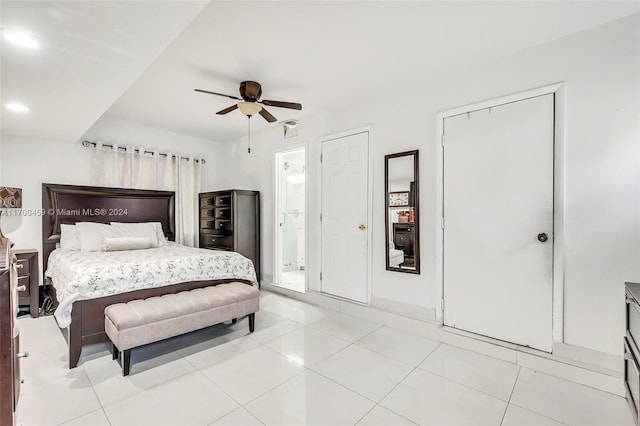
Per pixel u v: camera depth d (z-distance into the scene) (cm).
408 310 297
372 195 328
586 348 205
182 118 396
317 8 180
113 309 217
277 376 208
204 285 290
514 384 200
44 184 357
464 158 263
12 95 231
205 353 241
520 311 234
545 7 182
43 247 355
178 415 166
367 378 206
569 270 212
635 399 141
